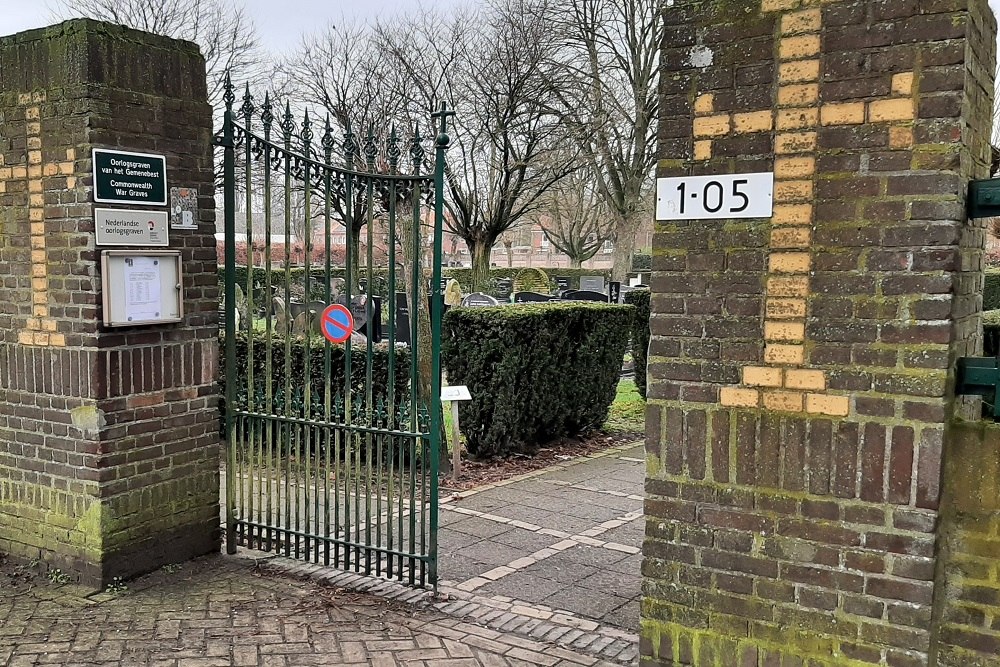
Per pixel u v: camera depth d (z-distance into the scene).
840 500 2.87
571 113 19.09
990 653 2.83
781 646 3.03
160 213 4.54
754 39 2.89
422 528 4.48
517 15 18.80
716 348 3.04
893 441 2.77
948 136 2.61
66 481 4.51
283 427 5.02
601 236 32.34
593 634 3.99
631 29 21.23
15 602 4.27
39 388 4.54
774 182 2.89
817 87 2.80
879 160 2.72
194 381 4.84
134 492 4.56
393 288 4.46
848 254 2.79
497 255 48.09
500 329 7.06
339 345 7.05
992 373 2.79
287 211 4.71
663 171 3.08
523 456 7.61
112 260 4.30
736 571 3.08
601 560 5.03
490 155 17.64
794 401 2.92
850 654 2.91
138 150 4.40
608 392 8.57
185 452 4.82
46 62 4.29
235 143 4.85
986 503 2.79
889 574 2.82
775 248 2.91
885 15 2.68
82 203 4.23
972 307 3.07
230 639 3.88
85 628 3.97
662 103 3.07
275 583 4.58
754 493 3.02
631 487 6.73
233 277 4.93
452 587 4.57
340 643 3.86
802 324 2.88
